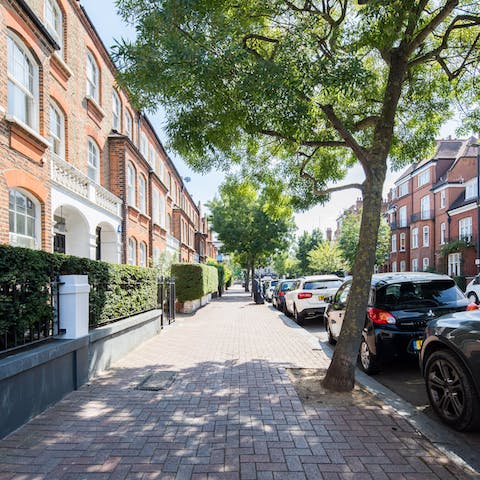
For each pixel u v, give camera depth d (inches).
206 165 297.6
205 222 2133.4
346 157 359.3
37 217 333.4
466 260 1165.7
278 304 735.7
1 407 141.6
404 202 1649.9
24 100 315.6
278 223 1467.8
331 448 133.3
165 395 191.3
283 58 191.9
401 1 187.2
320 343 345.1
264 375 228.5
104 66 572.4
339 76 184.9
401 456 127.9
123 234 576.1
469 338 147.6
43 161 331.0
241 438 141.3
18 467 121.4
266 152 348.8
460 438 146.2
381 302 237.1
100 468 120.5
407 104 315.6
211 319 553.0
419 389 213.6
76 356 202.5
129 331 300.2
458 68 280.5
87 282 218.2
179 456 128.0
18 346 162.7
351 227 1648.6
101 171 553.6
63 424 155.1
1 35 271.1
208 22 199.6
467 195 1214.9
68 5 457.7
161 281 444.8
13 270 158.2
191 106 219.8
